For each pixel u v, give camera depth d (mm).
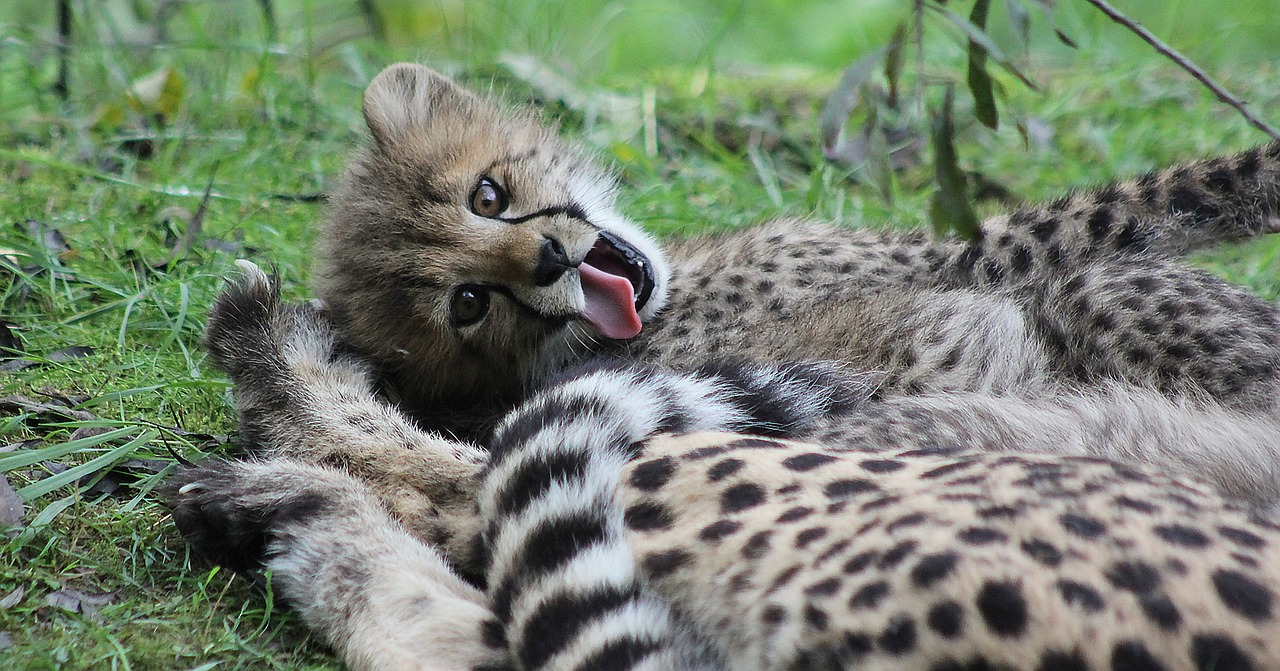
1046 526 4812
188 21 15656
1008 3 6234
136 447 7117
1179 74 15000
